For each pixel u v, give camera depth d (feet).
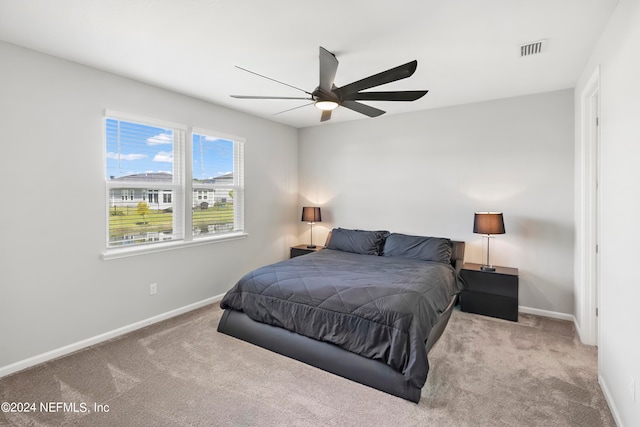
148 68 9.20
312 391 7.02
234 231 13.91
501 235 12.34
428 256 12.13
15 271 7.75
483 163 12.63
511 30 7.18
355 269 10.47
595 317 9.18
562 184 11.29
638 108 5.09
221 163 13.26
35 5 6.15
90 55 8.33
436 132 13.56
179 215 11.67
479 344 9.26
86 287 9.05
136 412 6.29
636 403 5.15
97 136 9.21
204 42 7.71
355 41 7.68
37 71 8.01
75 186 8.77
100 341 9.32
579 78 9.99
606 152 6.72
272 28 7.08
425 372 6.59
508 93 11.60
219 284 13.12
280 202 16.31
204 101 12.28
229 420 6.10
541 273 11.72
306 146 17.22
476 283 11.61
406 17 6.66
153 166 10.80
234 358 8.40
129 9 6.31
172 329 10.23
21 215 7.82
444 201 13.48
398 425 5.98
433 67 9.23
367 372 7.24
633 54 5.31
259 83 10.47
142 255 10.38
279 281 9.23
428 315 7.85
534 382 7.33
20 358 7.84
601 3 6.13
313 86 10.74
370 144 15.23
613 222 6.24
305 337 8.32
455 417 6.19
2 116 7.49
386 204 14.88
